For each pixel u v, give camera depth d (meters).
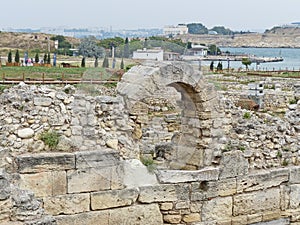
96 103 13.69
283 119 16.70
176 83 14.15
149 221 13.43
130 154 13.66
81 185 12.73
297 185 15.34
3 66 53.50
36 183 12.31
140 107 13.78
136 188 13.26
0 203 9.32
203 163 14.33
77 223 12.65
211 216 14.09
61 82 29.77
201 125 14.43
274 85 41.03
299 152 15.71
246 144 14.94
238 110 16.23
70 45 128.38
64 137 13.24
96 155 12.87
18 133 12.91
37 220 9.54
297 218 15.37
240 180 14.45
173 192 13.63
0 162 12.36
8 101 13.31
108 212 12.99
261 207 14.80
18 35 141.50
